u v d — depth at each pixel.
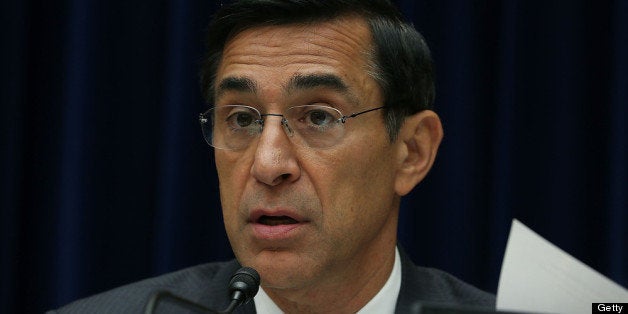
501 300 1.56
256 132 2.03
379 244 2.21
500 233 3.29
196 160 3.38
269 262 1.99
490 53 3.45
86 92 3.35
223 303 2.38
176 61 3.34
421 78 2.27
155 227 3.36
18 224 3.35
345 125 2.03
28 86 3.43
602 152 3.37
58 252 3.33
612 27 3.31
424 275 2.44
